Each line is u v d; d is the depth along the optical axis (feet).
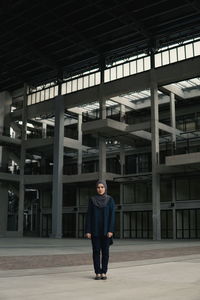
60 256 52.65
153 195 135.95
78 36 142.51
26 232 199.41
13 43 151.64
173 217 148.46
